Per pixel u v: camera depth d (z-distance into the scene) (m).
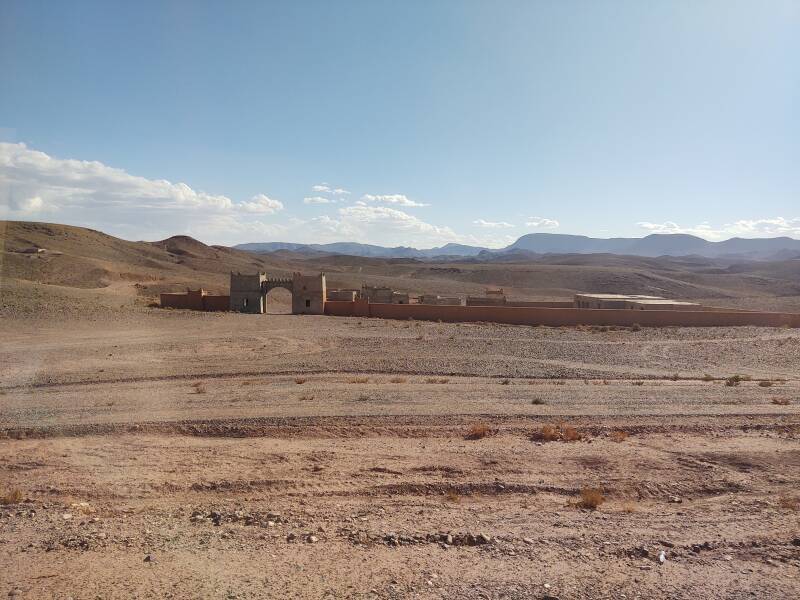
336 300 67.19
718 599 6.79
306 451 14.11
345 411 18.00
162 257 161.12
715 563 7.86
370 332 44.19
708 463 13.20
